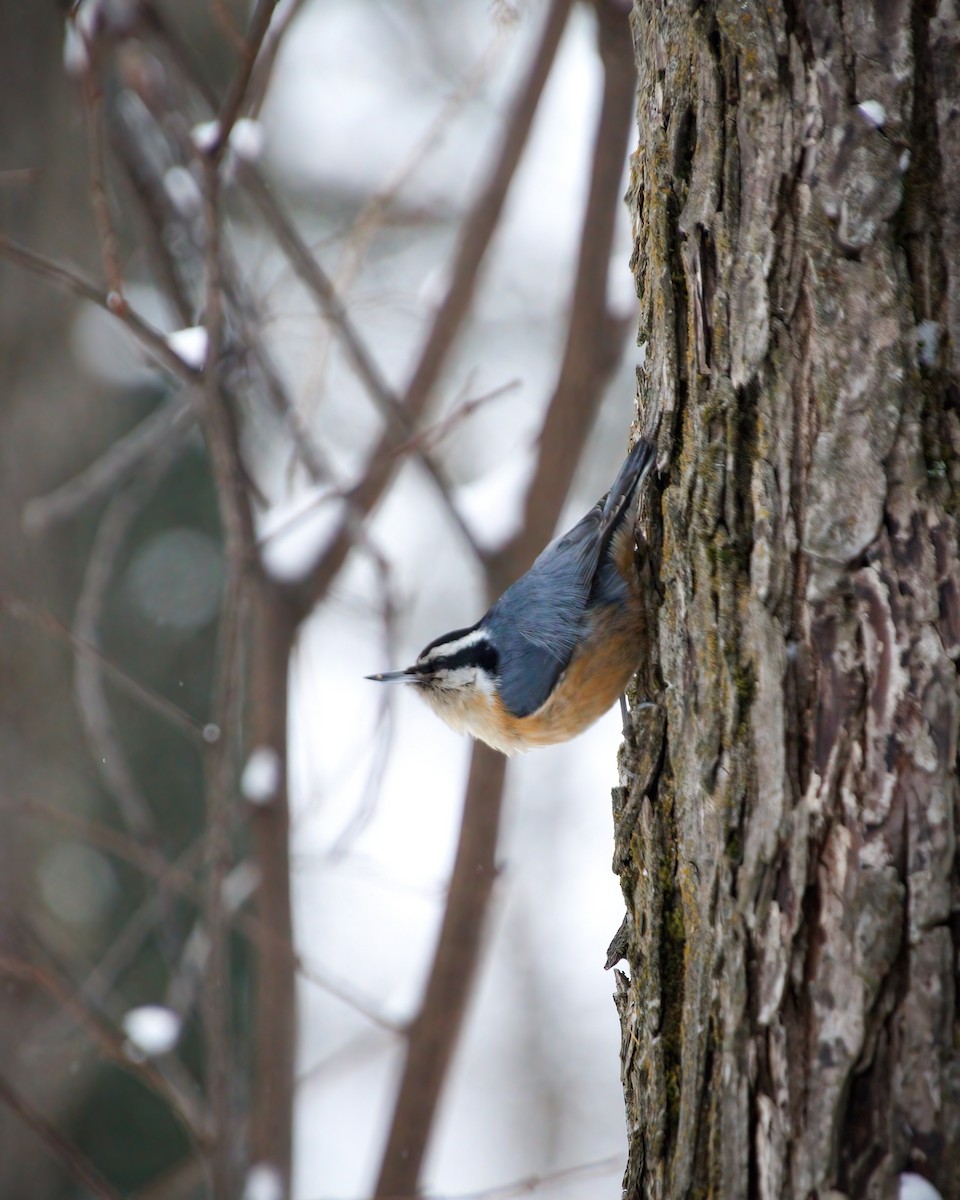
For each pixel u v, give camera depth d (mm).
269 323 10891
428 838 19891
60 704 12914
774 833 5297
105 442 13742
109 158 11148
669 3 6133
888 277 5258
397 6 18109
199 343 9195
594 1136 21703
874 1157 4828
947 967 4832
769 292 5551
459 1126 21781
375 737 9641
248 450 11117
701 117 5875
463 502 10891
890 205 5277
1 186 11930
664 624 6348
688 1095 5500
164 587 14500
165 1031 9906
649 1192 5699
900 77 5309
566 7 10656
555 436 10617
